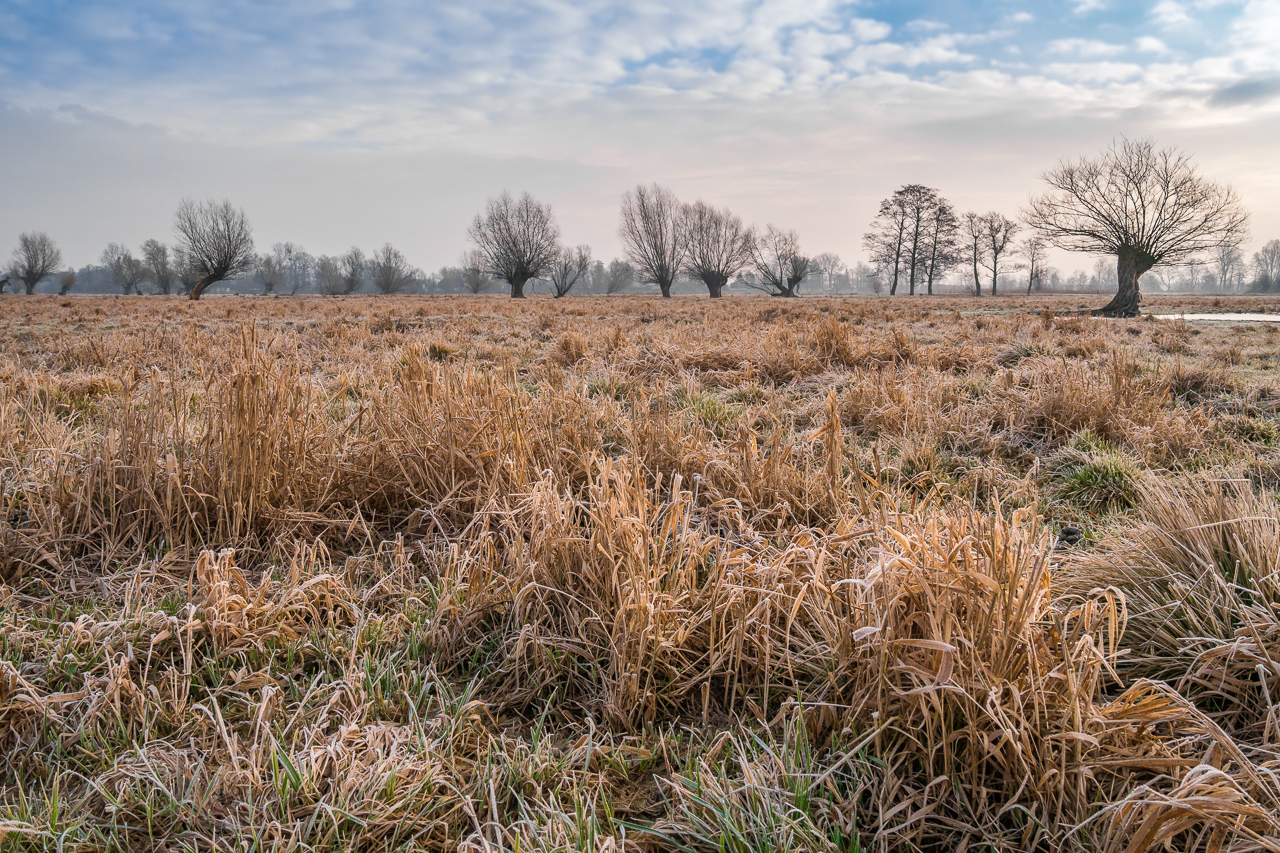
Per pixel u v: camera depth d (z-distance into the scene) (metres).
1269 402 6.14
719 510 3.53
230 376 3.40
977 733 1.76
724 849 1.69
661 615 2.33
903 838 1.70
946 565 1.95
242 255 54.78
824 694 2.11
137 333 14.18
